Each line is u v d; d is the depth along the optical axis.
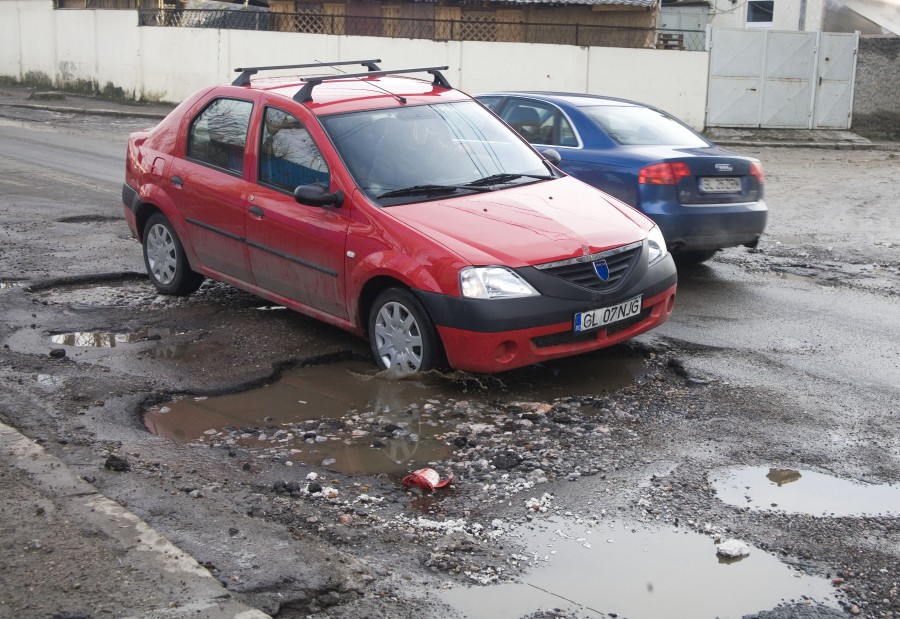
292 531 4.23
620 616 3.62
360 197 6.28
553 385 6.10
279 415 5.62
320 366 6.47
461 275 5.70
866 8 25.91
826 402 5.80
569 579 3.87
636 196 8.56
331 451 5.13
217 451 5.11
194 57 27.80
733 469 4.89
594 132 9.13
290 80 7.63
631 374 6.31
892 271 9.48
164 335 7.01
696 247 8.71
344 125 6.71
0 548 3.87
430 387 5.97
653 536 4.23
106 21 29.34
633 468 4.90
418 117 7.04
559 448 5.13
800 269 9.54
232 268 7.33
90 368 6.26
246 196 7.03
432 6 27.48
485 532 4.26
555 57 24.92
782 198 14.73
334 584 3.76
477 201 6.40
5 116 24.33
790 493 4.64
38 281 8.25
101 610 3.46
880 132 24.92
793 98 24.64
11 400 5.64
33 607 3.47
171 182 7.73
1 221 10.81
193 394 5.92
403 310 6.05
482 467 4.91
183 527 4.16
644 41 26.31
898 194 15.24
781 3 27.61
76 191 12.98
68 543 3.92
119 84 29.47
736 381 6.15
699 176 8.60
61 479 4.54
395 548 4.10
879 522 4.36
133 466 4.83
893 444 5.20
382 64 26.27
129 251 9.52
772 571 3.95
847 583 3.87
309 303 6.77
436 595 3.74
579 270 5.95
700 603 3.71
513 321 5.69
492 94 10.20
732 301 8.20
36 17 31.56
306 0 28.55
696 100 24.62
